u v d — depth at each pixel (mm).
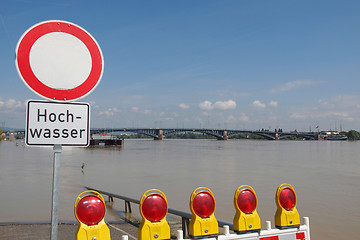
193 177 33438
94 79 3420
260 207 17969
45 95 3201
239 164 51188
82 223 3260
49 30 3252
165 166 46844
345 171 40844
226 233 3561
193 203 3574
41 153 78500
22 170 37844
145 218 3402
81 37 3377
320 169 43531
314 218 15953
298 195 22891
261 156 74312
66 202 18031
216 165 49094
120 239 8703
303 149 122062
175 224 11109
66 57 3303
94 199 3328
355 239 12516
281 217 3863
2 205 17062
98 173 36344
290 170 41938
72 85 3307
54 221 3004
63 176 32812
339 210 17797
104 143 147625
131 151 97312
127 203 13453
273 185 27609
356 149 123625
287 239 3840
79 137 3293
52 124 3205
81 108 3332
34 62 3180
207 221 3580
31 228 10148
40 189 23109
